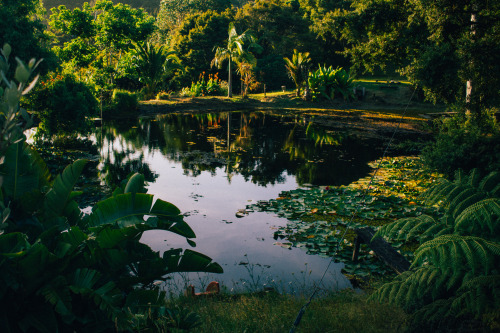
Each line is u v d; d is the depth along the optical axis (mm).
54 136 17641
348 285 6066
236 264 6859
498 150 10797
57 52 25359
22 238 2959
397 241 7582
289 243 7664
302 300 5043
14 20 17516
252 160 15148
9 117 1634
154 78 35375
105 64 29406
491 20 13312
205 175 12891
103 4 27500
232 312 4543
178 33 53000
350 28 16438
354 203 9836
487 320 2984
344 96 36156
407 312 3900
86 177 11977
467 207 3623
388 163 14672
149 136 20016
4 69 1594
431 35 14094
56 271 2994
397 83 39781
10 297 2889
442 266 3137
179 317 3385
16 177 3521
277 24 54125
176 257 3549
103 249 3311
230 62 38219
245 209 9625
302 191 10969
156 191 11047
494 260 3330
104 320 3145
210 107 33406
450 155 11680
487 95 13398
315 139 20000
